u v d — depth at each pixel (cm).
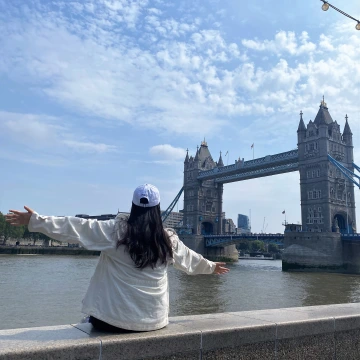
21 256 11975
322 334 596
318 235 8806
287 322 560
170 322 536
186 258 527
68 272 6419
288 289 4800
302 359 570
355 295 4322
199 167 15175
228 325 524
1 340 416
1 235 14275
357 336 639
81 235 456
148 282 466
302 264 8819
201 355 478
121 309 448
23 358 379
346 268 8612
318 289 4853
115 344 421
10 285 4388
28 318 2656
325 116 10738
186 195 15388
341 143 10844
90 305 455
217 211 15388
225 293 4278
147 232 463
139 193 483
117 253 459
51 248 13688
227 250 14538
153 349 444
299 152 10775
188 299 3744
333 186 10231
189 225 14750
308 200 10356
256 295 4178
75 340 419
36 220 436
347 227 10281
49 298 3528
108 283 457
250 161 12550
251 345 521
